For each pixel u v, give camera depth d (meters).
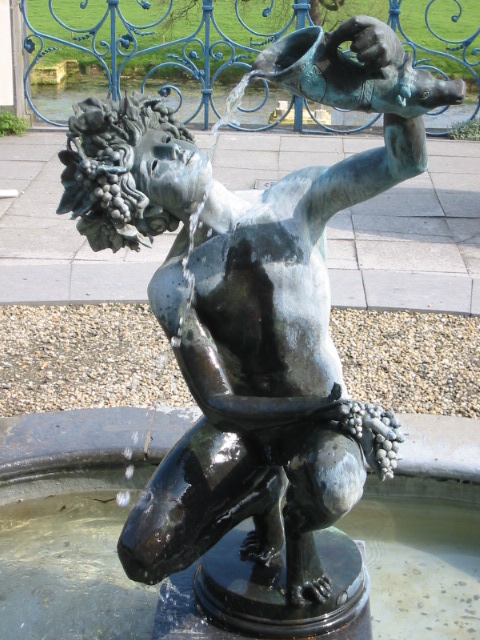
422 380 4.89
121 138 2.39
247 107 13.31
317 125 10.94
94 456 3.91
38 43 17.38
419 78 2.22
